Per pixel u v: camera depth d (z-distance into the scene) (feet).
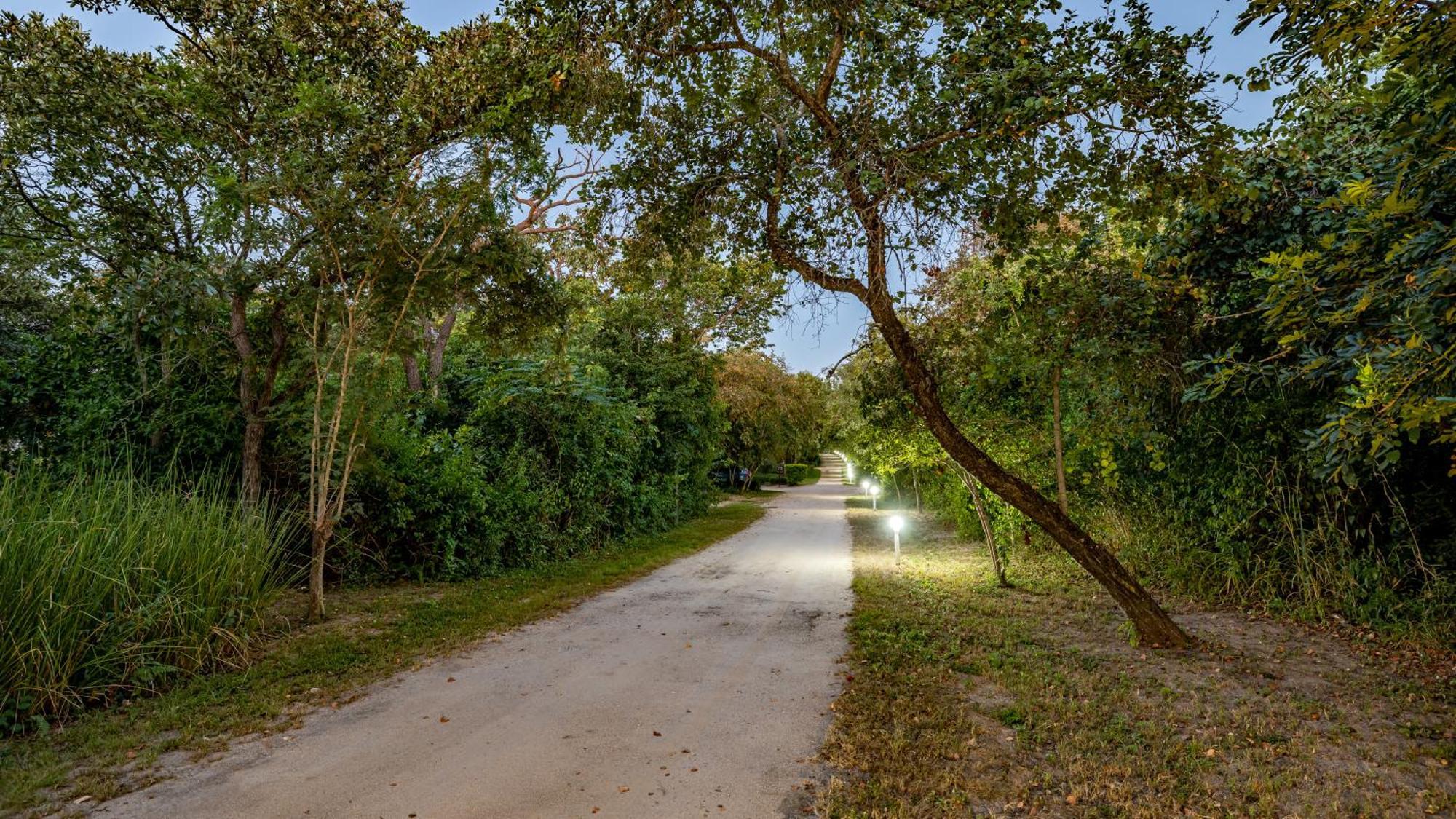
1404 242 13.51
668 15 18.35
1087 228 23.24
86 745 15.30
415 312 30.37
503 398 43.24
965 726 16.31
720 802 12.87
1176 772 13.91
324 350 31.53
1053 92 16.39
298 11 33.81
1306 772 13.91
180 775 13.97
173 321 27.04
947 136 19.01
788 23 19.84
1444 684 18.70
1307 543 26.73
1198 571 30.86
